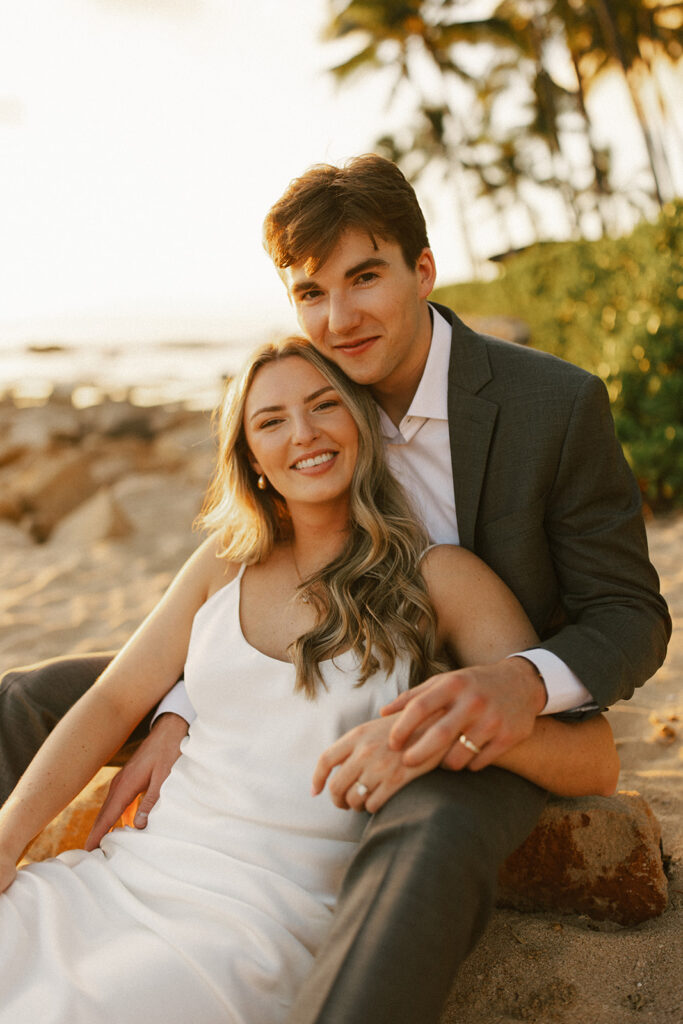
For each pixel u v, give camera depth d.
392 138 32.22
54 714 2.31
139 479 8.94
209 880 1.76
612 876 2.10
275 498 2.20
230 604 2.06
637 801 2.16
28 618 5.44
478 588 1.94
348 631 1.88
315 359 2.04
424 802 1.53
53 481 8.55
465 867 1.45
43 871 1.87
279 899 1.71
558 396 2.03
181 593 2.18
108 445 11.07
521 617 1.94
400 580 1.93
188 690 2.02
